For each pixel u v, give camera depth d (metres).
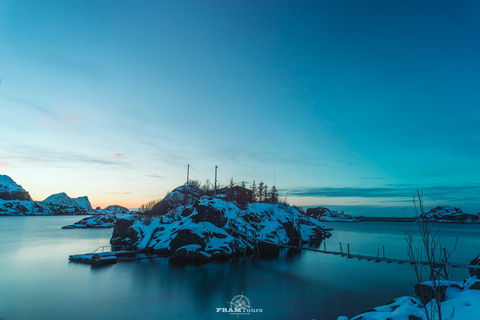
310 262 61.84
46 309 32.78
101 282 43.72
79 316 30.91
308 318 30.41
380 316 23.98
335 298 36.69
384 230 184.88
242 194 139.75
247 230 81.50
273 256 69.50
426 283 26.83
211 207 78.88
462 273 51.28
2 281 44.19
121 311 32.22
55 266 54.84
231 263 59.31
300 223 126.00
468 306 21.97
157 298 36.47
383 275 49.41
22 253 71.75
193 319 30.20
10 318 30.31
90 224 187.75
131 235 83.94
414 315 22.53
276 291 39.53
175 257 63.91
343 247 87.62
